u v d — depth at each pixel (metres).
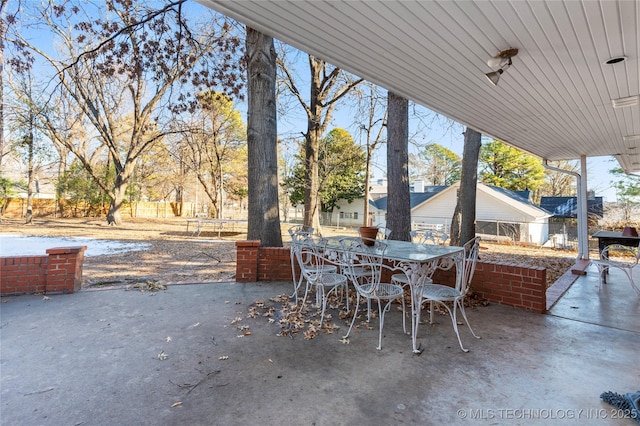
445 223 16.67
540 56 2.30
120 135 16.78
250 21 1.90
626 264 4.19
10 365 2.20
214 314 3.27
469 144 6.18
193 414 1.72
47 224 14.41
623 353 2.44
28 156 14.25
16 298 3.66
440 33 2.02
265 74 5.20
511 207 14.38
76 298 3.71
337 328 2.95
